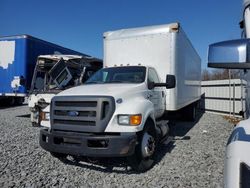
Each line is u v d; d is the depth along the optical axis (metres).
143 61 7.84
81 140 4.77
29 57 13.88
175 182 4.70
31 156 6.03
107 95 5.00
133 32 8.07
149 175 5.08
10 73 14.00
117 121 4.89
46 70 10.95
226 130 10.01
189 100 10.86
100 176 5.00
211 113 16.69
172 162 5.84
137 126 4.91
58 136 5.00
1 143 7.07
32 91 10.23
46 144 5.17
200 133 9.31
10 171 5.02
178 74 7.77
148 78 6.55
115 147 4.61
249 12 2.71
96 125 4.83
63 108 5.17
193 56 11.99
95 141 4.78
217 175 5.05
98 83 6.43
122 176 5.02
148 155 5.35
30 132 8.78
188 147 7.18
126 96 5.28
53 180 4.69
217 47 2.06
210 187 4.48
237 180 1.72
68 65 10.66
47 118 5.59
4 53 14.07
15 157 5.89
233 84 14.66
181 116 12.38
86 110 4.95
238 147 1.86
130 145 4.69
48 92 9.62
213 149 7.00
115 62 8.26
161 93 7.15
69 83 10.48
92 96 4.99
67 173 5.10
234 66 2.00
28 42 13.78
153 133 5.73
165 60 7.58
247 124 2.16
